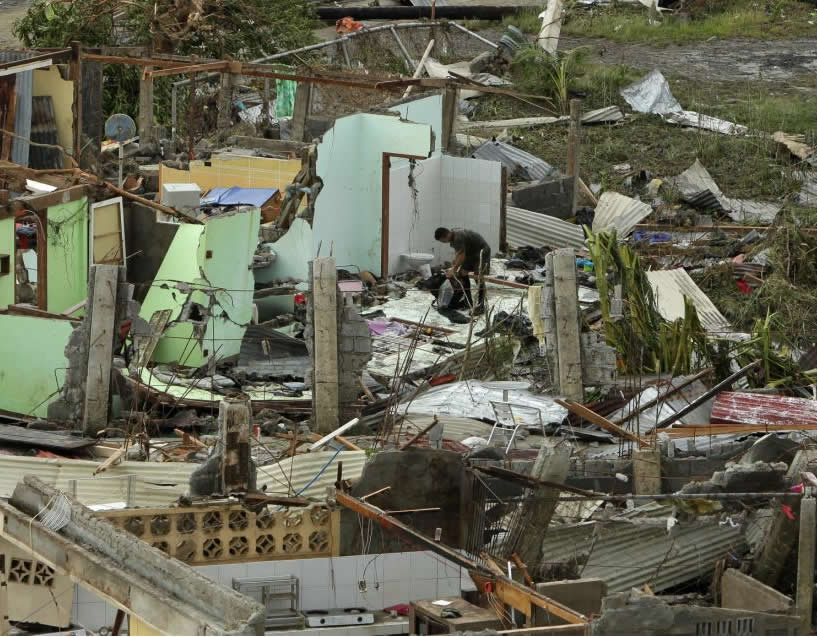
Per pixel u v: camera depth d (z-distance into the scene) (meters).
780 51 101.06
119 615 25.56
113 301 38.53
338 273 57.22
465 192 61.75
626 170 75.69
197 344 44.69
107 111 73.56
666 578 30.48
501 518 29.95
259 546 28.30
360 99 75.88
